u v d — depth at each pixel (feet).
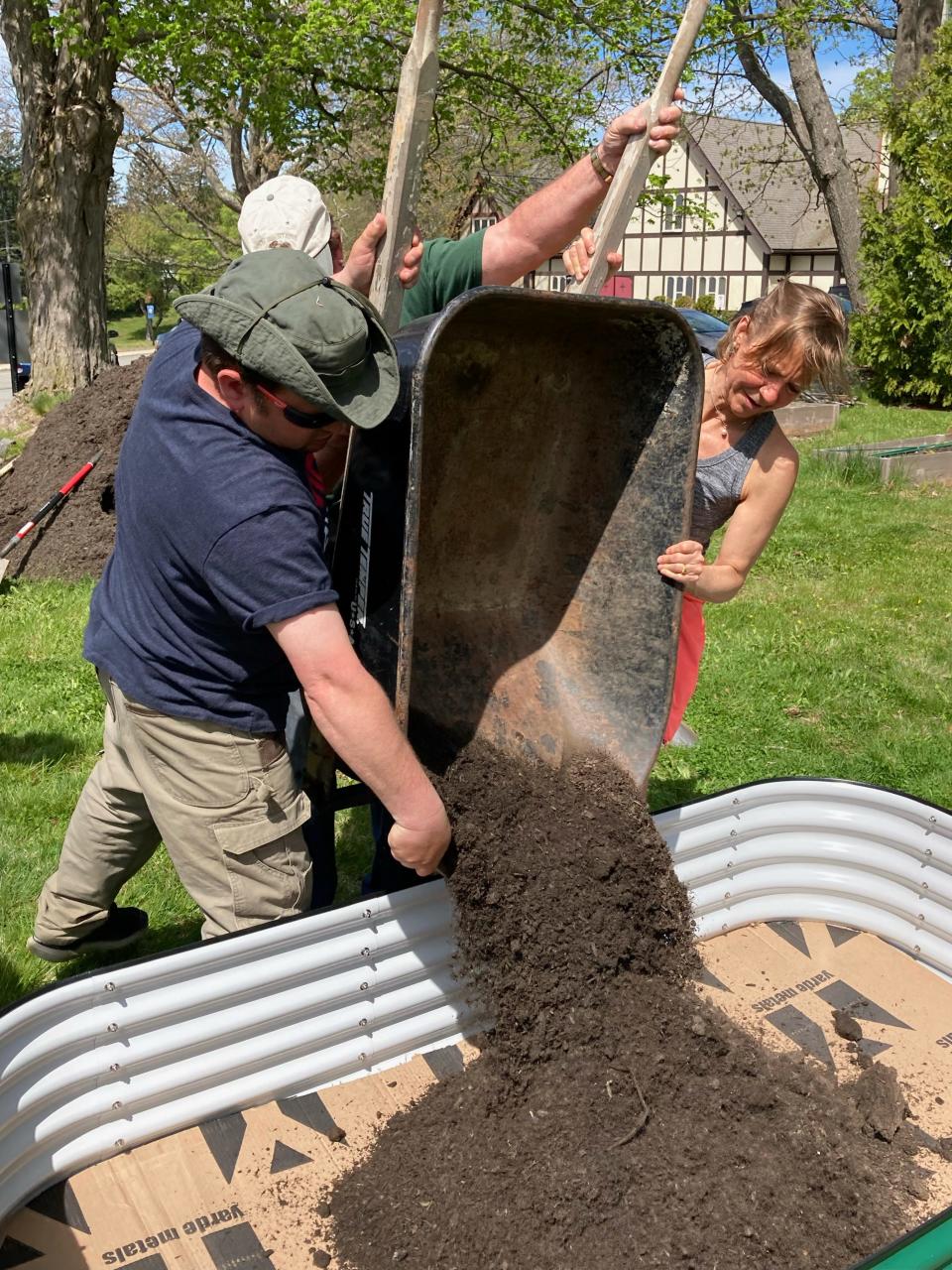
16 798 13.73
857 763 15.78
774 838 10.43
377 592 7.24
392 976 8.40
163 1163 7.49
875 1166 7.45
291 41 46.24
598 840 8.15
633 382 8.34
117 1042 7.36
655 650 8.60
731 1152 7.27
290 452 7.02
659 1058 7.70
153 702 7.52
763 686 18.72
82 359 51.26
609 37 48.42
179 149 71.61
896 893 10.14
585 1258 6.64
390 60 50.39
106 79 48.39
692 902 9.82
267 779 7.75
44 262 50.08
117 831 8.64
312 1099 8.14
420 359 6.48
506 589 9.18
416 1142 7.54
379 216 8.16
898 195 58.23
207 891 7.96
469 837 7.79
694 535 9.87
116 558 8.04
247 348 6.29
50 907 9.17
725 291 111.14
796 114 66.39
